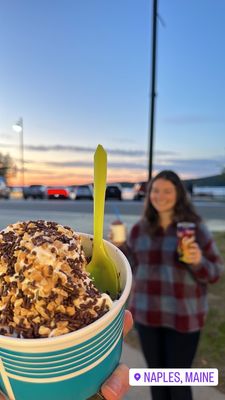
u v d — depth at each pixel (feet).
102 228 3.44
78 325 2.43
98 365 2.64
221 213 42.75
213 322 12.69
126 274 3.15
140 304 8.20
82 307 2.49
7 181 101.91
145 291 8.11
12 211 44.32
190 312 7.76
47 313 2.44
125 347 11.37
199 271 7.68
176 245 7.84
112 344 2.73
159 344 8.11
